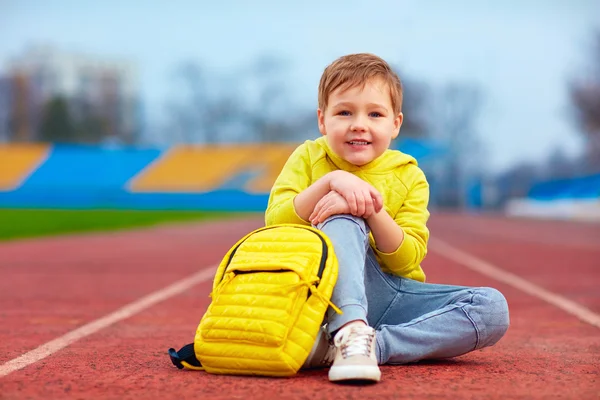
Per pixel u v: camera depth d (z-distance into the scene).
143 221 25.03
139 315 4.77
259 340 2.50
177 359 2.77
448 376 2.67
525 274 7.75
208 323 2.62
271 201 3.01
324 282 2.48
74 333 3.96
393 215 2.95
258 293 2.54
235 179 48.25
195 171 48.78
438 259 9.95
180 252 11.23
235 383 2.49
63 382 2.58
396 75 2.96
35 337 3.80
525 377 2.68
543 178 63.41
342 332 2.47
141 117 67.88
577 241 14.58
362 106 2.83
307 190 2.78
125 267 8.67
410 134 58.62
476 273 7.90
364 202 2.62
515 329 4.11
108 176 48.47
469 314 2.81
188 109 63.75
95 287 6.57
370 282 2.91
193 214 34.75
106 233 17.33
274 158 49.56
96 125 70.19
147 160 49.81
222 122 63.44
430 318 2.84
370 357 2.45
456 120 59.59
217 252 11.23
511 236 16.95
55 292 6.16
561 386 2.52
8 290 6.31
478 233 18.66
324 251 2.53
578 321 4.45
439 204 59.62
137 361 3.04
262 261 2.56
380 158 2.98
